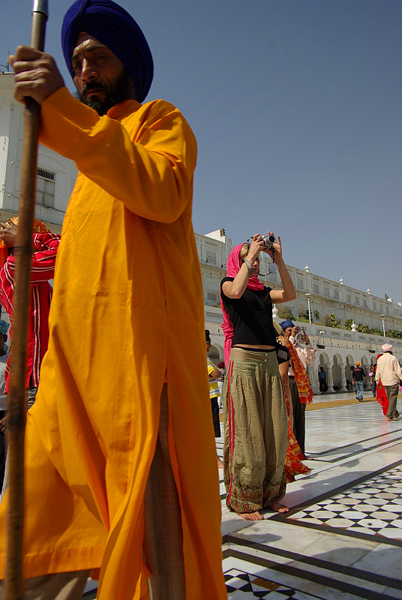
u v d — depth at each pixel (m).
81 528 1.08
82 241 1.15
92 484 1.03
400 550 2.07
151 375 1.03
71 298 1.11
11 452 0.77
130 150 0.99
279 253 3.09
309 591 1.76
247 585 1.82
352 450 5.05
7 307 2.09
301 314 37.12
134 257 1.11
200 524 1.07
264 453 2.74
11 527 0.75
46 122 0.93
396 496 3.02
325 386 30.11
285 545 2.19
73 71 1.40
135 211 1.04
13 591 0.73
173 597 1.09
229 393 2.89
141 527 0.96
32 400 2.08
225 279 3.05
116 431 1.01
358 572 1.84
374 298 49.88
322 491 3.23
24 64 0.92
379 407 13.52
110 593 0.87
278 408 2.86
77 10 1.31
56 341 1.10
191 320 1.18
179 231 1.24
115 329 1.06
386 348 9.33
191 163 1.18
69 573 1.05
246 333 2.90
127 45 1.34
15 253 0.83
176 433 1.07
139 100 1.50
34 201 0.87
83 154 0.94
